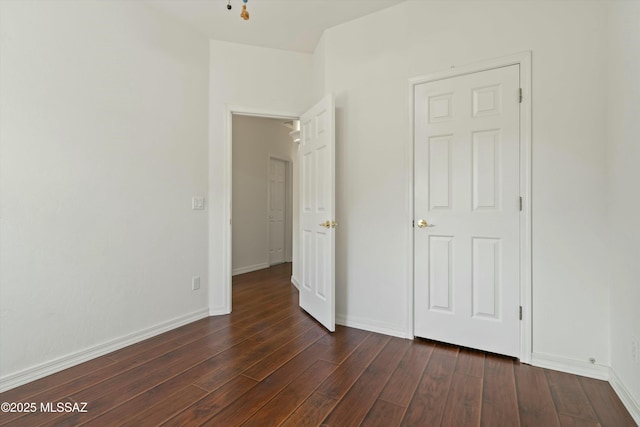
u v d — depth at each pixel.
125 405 1.64
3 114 1.79
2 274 1.79
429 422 1.52
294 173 4.44
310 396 1.73
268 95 3.25
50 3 1.97
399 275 2.57
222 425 1.49
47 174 1.97
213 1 2.53
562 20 2.02
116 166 2.34
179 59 2.80
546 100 2.06
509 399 1.71
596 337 1.94
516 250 2.15
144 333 2.51
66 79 2.05
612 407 1.64
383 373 1.97
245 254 5.23
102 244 2.25
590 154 1.95
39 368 1.92
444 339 2.41
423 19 2.47
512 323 2.17
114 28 2.32
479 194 2.27
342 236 2.85
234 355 2.22
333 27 2.90
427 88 2.46
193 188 2.92
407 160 2.53
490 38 2.23
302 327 2.76
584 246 1.97
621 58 1.74
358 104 2.76
